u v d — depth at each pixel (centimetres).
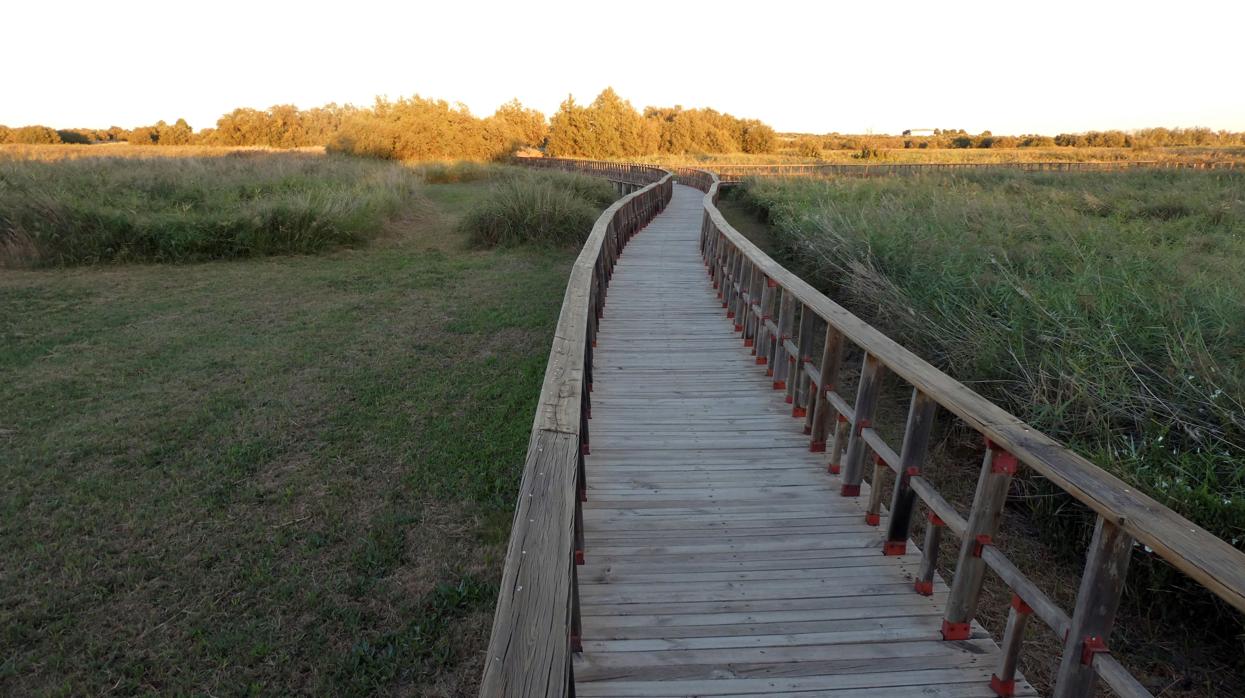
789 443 427
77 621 310
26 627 304
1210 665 279
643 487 369
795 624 258
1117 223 1079
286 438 495
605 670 232
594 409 483
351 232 1270
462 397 577
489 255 1237
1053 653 279
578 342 312
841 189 1756
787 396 499
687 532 324
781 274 498
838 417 382
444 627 308
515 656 120
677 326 711
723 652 241
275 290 946
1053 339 482
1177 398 394
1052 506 357
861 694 222
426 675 281
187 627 307
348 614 314
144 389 584
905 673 232
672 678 229
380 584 336
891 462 299
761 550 309
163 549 363
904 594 277
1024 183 1958
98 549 362
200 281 991
